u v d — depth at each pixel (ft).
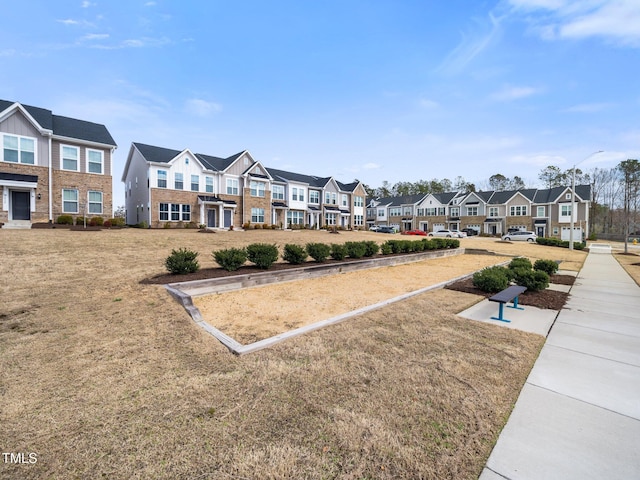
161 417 8.46
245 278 23.80
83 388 9.80
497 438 8.04
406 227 185.68
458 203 164.35
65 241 37.50
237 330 15.47
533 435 8.18
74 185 63.67
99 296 19.03
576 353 13.69
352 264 34.19
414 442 7.76
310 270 29.17
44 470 6.73
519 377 11.23
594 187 186.29
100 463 6.93
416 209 180.04
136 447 7.38
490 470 6.99
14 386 9.84
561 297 24.77
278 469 6.84
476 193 161.89
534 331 16.38
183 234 57.16
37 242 35.40
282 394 9.68
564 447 7.73
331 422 8.40
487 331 16.02
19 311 16.38
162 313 16.49
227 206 89.04
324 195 125.90
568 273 39.63
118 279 22.74
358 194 143.02
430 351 13.21
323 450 7.43
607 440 8.02
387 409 9.04
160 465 6.90
